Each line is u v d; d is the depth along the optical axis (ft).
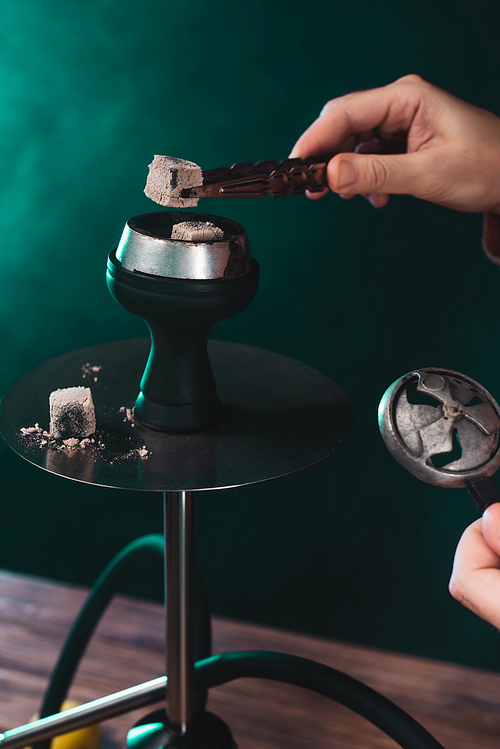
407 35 5.32
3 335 6.53
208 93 5.73
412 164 2.83
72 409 2.38
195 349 2.44
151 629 4.62
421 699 4.10
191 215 2.47
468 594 2.34
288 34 5.46
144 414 2.48
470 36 5.24
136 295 2.32
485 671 4.30
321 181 2.71
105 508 6.40
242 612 6.58
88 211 6.16
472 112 2.96
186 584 2.75
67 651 3.43
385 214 5.72
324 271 5.98
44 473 6.39
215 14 5.49
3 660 4.33
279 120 5.70
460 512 5.95
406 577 6.20
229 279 2.32
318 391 2.66
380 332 6.04
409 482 6.01
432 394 2.31
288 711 4.04
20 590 4.91
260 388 2.67
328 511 6.21
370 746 3.83
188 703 2.93
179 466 2.32
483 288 5.72
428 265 5.77
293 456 2.37
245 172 2.56
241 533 6.37
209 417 2.48
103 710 2.96
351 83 5.52
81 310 6.40
